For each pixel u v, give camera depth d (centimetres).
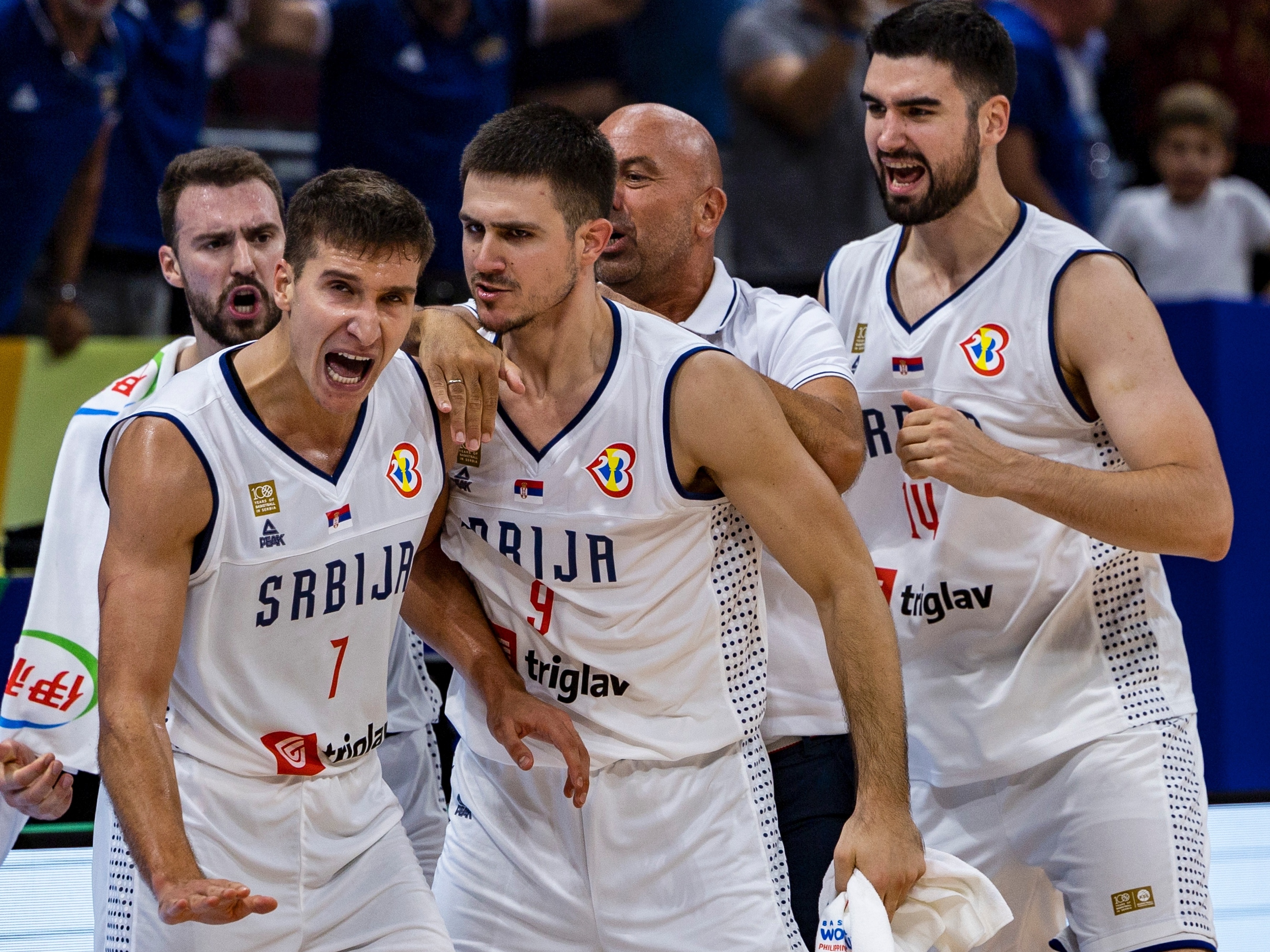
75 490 1052
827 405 987
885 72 1073
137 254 1828
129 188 1814
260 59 2033
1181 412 1016
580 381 910
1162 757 1035
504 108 1909
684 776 941
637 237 1064
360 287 810
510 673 949
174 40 1834
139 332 1842
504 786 974
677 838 937
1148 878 1004
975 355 1085
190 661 866
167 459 827
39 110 1698
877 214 1930
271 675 877
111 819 938
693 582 931
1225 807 1552
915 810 1131
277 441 853
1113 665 1067
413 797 1155
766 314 1104
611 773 941
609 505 909
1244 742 1586
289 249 830
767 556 1088
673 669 938
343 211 806
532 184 852
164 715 817
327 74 1859
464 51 1862
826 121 1878
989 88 1065
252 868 890
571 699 945
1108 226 2184
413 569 985
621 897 941
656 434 901
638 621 925
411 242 818
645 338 916
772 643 1088
